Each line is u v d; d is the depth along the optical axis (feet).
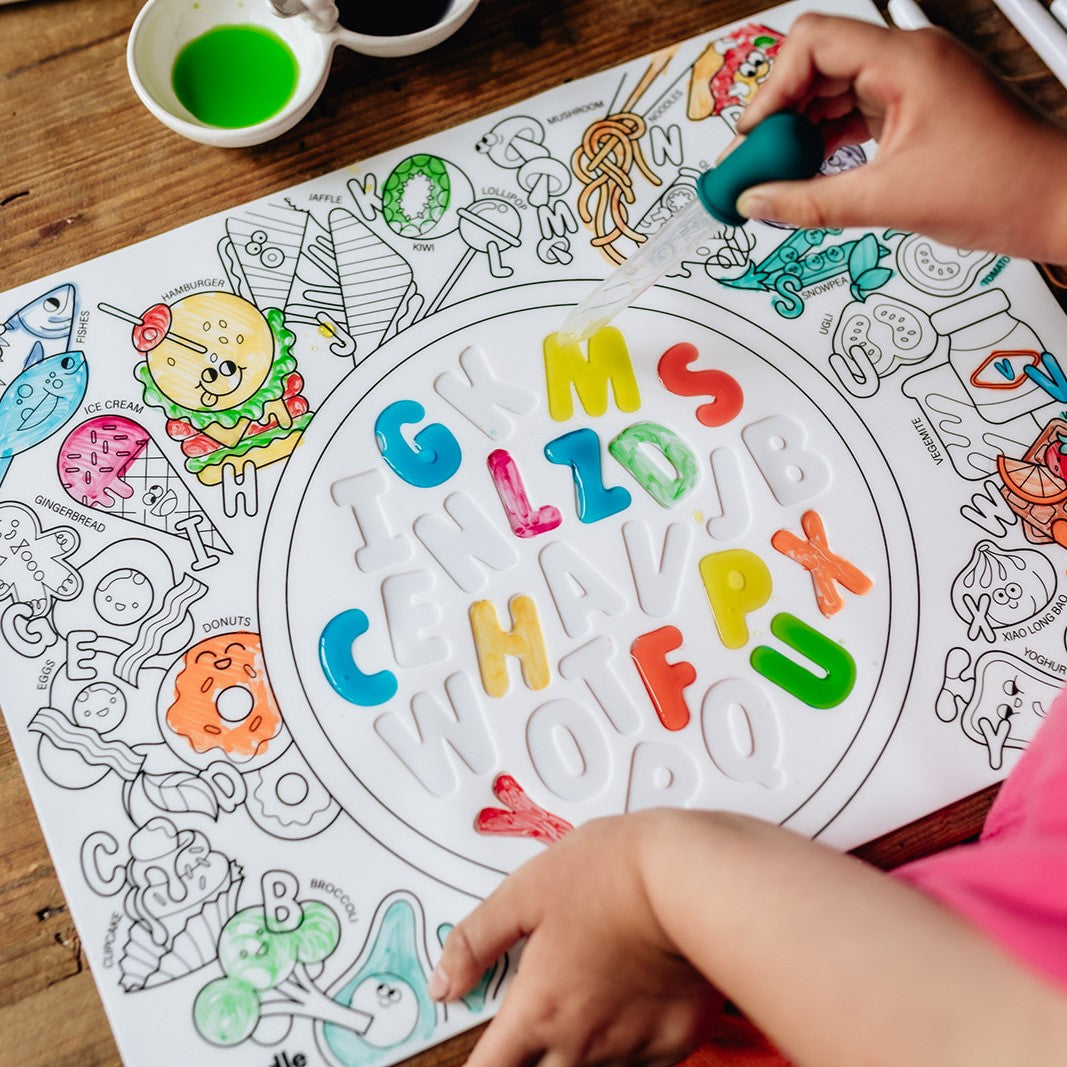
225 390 1.62
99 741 1.47
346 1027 1.37
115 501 1.57
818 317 1.69
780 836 1.15
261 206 1.69
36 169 1.69
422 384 1.64
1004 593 1.57
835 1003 0.95
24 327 1.64
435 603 1.55
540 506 1.59
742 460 1.62
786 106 1.43
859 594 1.57
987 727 1.51
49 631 1.51
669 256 1.60
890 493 1.61
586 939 1.24
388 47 1.65
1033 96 1.75
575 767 1.49
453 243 1.70
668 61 1.78
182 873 1.42
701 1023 1.29
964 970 0.91
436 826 1.45
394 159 1.73
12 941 1.41
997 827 1.35
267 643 1.52
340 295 1.67
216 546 1.56
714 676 1.53
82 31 1.72
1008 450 1.64
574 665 1.53
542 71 1.77
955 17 1.78
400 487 1.59
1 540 1.55
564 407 1.64
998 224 1.36
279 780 1.46
